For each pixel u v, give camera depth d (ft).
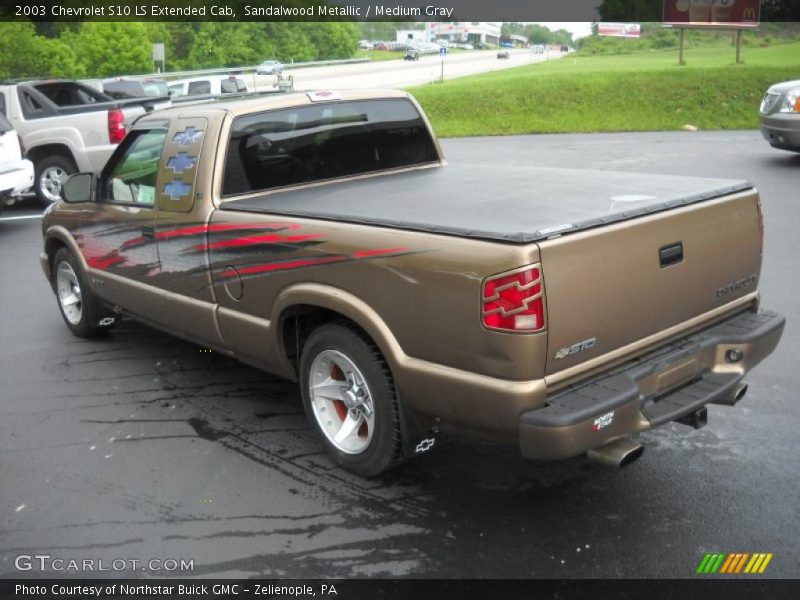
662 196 12.44
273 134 15.62
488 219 11.35
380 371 12.27
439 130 81.30
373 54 322.55
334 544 11.57
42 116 40.22
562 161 52.60
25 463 14.43
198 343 16.47
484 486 13.04
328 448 13.71
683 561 10.84
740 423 14.93
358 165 17.03
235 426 15.70
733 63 105.09
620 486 12.85
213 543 11.73
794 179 40.32
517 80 91.40
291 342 14.17
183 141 15.52
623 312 11.19
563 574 10.68
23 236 34.94
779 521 11.70
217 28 194.80
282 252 13.24
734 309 13.35
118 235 17.53
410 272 11.20
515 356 10.23
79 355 20.06
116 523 12.36
